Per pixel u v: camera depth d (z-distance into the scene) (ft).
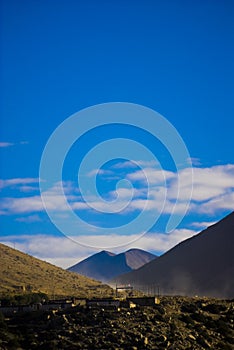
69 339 418.31
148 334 430.20
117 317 452.76
